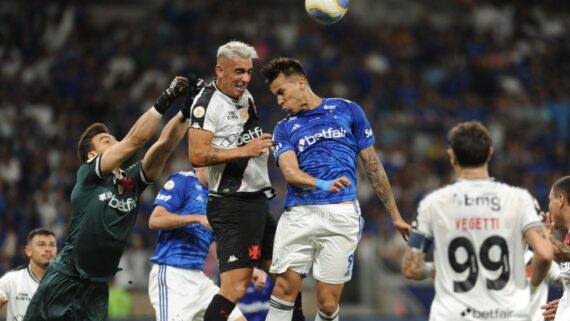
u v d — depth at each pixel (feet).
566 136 297.53
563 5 363.15
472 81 312.50
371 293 212.02
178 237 109.70
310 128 90.27
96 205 91.56
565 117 302.86
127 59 292.81
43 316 91.66
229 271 90.12
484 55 327.88
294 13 346.74
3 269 199.11
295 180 86.53
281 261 90.12
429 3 361.51
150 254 205.67
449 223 78.59
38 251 111.34
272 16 335.47
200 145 87.10
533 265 79.15
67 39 302.04
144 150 232.73
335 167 89.10
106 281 93.81
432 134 278.46
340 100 92.43
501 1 358.64
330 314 90.63
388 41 323.57
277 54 302.45
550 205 91.45
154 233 214.48
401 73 306.14
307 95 91.50
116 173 93.56
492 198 78.48
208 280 111.45
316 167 89.15
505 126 287.89
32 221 212.23
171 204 108.68
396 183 247.70
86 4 333.62
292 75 90.99
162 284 109.29
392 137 274.36
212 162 86.84
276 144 91.30
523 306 77.25
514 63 327.06
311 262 90.89
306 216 89.04
